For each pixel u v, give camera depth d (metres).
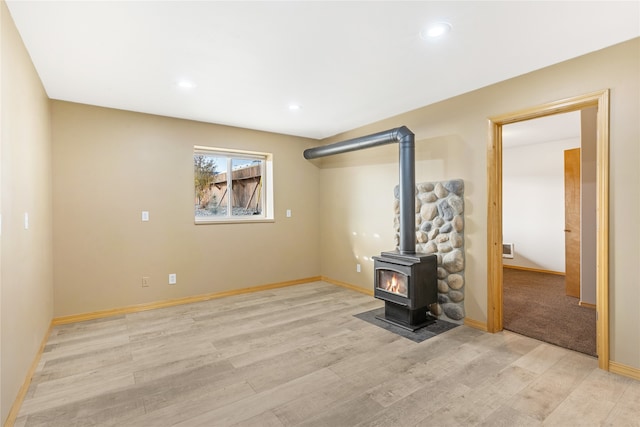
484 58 2.58
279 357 2.70
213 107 3.76
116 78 2.91
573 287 4.49
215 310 3.94
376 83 3.07
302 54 2.49
